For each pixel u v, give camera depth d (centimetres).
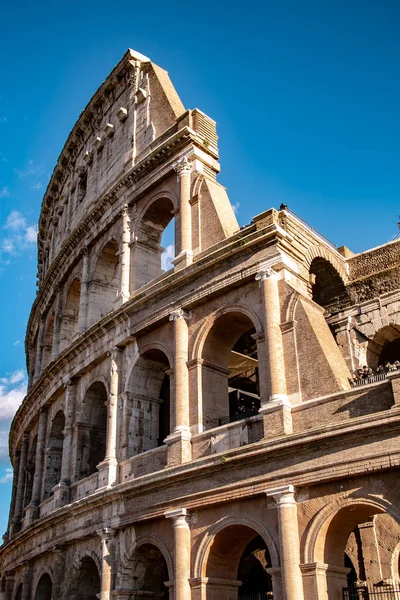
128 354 4397
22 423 6494
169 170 4628
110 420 4288
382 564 3531
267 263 3584
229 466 3297
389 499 2755
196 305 3944
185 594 3300
